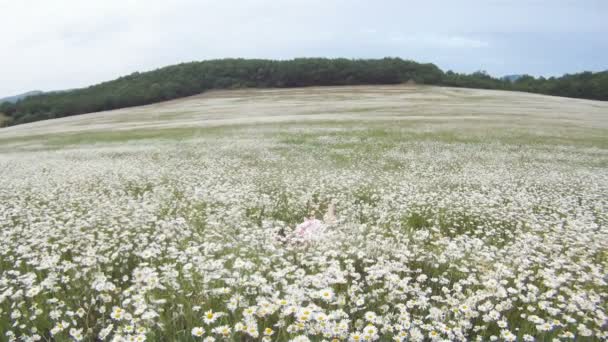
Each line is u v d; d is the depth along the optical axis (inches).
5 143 1239.5
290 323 147.6
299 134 1030.4
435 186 477.7
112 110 2910.9
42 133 1528.1
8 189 455.8
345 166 619.8
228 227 275.4
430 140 917.8
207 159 687.1
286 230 298.0
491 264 212.1
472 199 386.0
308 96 2746.1
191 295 167.3
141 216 297.4
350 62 3986.2
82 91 3779.5
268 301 151.5
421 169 593.9
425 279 192.9
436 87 3336.6
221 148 830.5
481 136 982.4
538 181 515.8
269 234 253.1
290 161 665.0
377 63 4001.0
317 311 141.1
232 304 143.8
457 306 156.9
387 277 173.9
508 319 163.3
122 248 221.3
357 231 265.0
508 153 763.4
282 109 1945.1
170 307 156.6
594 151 805.2
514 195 427.8
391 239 247.9
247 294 165.2
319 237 240.1
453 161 674.2
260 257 197.8
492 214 341.7
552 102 2181.3
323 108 1895.9
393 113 1590.8
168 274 171.0
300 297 149.9
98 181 505.4
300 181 477.4
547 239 264.2
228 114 1849.2
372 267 187.0
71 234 255.6
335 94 2832.2
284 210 372.5
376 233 275.4
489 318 148.0
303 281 165.8
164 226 264.5
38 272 200.4
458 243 264.2
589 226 305.4
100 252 227.8
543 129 1131.9
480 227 305.3
